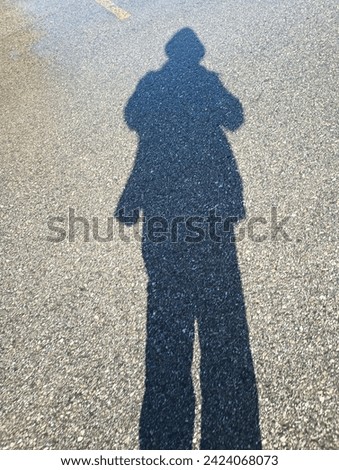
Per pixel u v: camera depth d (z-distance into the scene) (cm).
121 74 394
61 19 507
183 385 198
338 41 360
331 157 273
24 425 198
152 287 237
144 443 185
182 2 479
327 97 313
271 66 354
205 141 308
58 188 306
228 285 229
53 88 401
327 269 223
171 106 345
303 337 202
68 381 209
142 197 285
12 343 228
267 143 293
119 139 329
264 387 191
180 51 399
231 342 208
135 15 477
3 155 343
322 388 185
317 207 250
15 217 294
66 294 244
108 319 229
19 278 258
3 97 406
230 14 432
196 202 273
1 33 505
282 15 410
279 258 234
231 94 338
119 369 209
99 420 194
